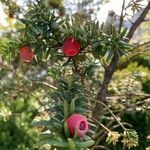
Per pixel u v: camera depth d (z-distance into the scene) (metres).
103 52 0.15
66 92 0.14
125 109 0.31
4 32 0.28
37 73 0.31
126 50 0.15
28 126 0.45
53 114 0.14
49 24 0.16
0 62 0.29
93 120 0.25
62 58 0.17
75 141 0.13
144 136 0.47
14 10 0.24
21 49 0.16
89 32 0.15
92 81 0.24
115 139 0.23
